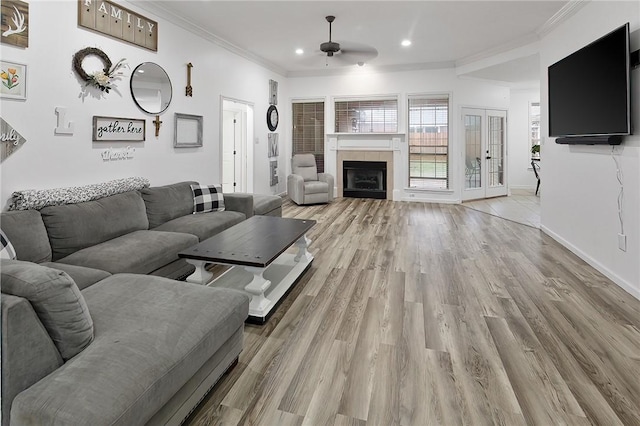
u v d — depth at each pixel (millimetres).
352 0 4164
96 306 1722
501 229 5254
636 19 2838
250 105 6582
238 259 2486
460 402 1720
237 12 4469
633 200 2916
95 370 1263
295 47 6047
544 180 4945
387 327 2436
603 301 2795
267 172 7445
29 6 2766
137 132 3912
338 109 8203
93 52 3309
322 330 2402
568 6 3955
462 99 7457
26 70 2764
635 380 1863
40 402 1136
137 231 3264
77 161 3238
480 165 8062
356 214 6426
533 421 1598
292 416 1642
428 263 3746
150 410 1285
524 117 9539
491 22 4832
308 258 3607
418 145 7801
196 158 4977
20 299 1187
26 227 2453
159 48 4195
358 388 1827
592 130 3299
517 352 2129
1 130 2615
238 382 1876
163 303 1767
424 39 5605
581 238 3850
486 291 3016
